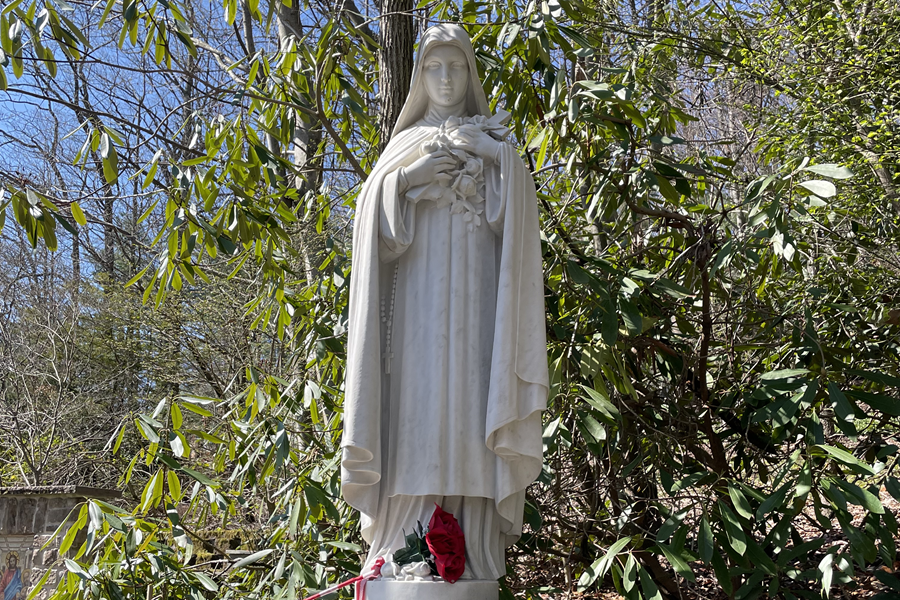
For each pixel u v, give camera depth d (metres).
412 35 4.82
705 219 4.78
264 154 4.70
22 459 11.49
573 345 4.18
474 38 5.03
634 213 4.92
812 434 3.65
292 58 4.82
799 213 4.03
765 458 4.83
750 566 3.75
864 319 5.05
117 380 12.82
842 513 3.42
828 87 6.34
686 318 5.10
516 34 4.27
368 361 2.79
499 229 2.99
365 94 6.57
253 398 4.56
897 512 5.91
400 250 2.95
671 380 5.10
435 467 2.75
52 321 13.71
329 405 4.67
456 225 2.96
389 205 2.92
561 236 4.66
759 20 7.35
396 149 3.12
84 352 12.77
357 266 2.97
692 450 4.88
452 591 2.61
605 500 4.84
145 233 14.07
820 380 3.92
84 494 6.69
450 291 2.90
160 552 4.21
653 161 4.64
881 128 5.90
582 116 4.35
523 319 2.86
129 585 4.09
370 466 2.76
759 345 4.80
